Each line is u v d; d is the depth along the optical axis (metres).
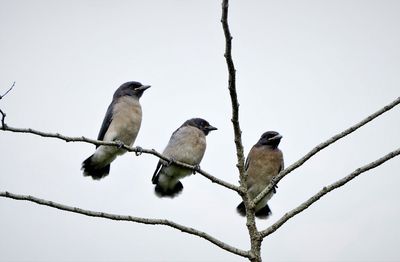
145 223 7.25
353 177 7.45
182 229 7.33
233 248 7.52
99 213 7.11
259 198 8.04
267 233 7.66
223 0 7.25
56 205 6.98
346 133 7.91
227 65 7.71
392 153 7.40
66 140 8.05
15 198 6.80
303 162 8.02
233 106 8.09
